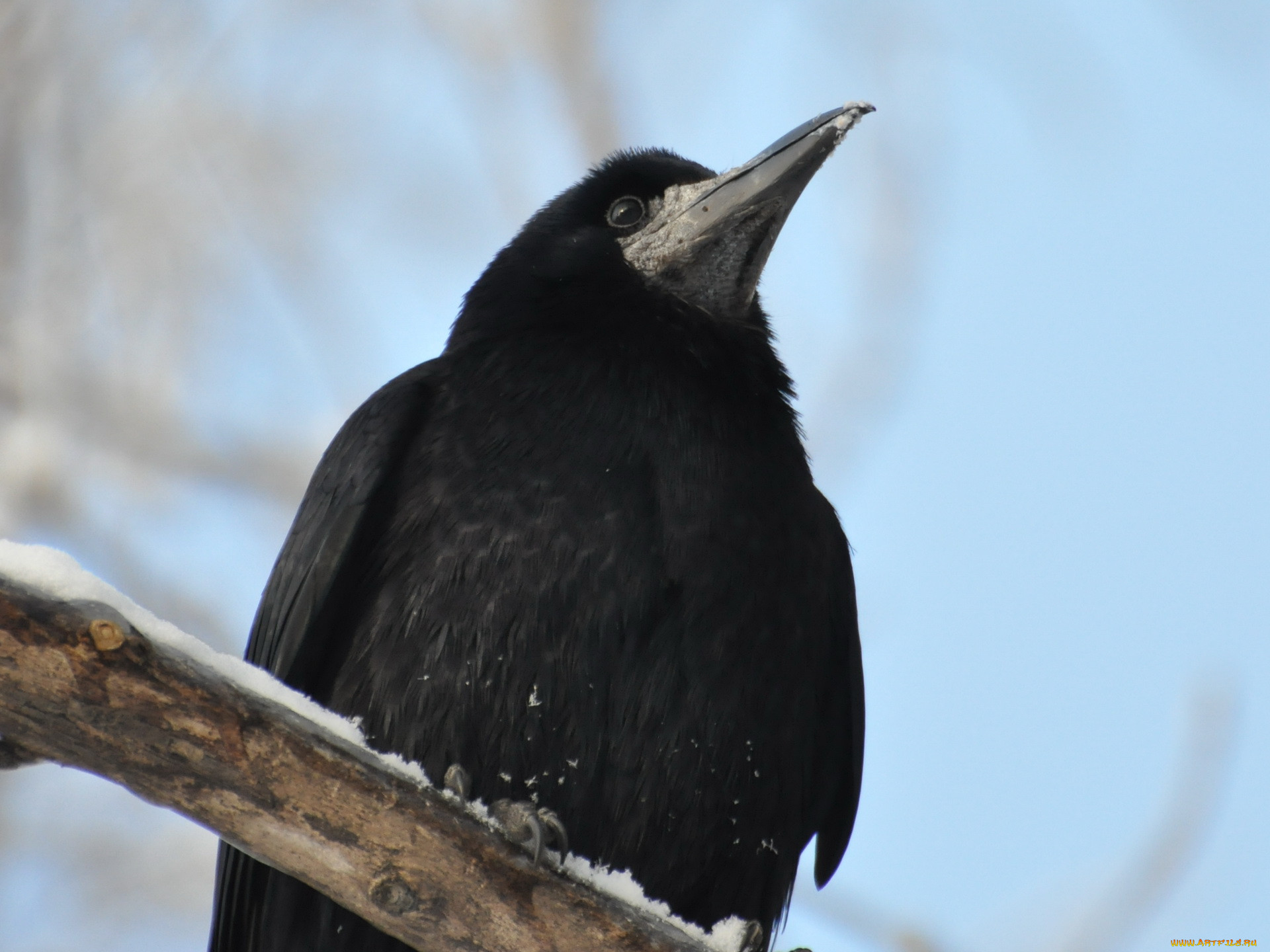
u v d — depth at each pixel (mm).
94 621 6672
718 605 8828
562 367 9461
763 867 9352
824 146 10562
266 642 9750
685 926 8195
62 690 6730
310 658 9312
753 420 9664
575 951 7441
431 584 8742
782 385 10398
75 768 7055
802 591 9227
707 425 9305
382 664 8758
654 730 8680
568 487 8828
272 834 7172
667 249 10641
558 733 8586
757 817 9086
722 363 9953
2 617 6602
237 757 6996
